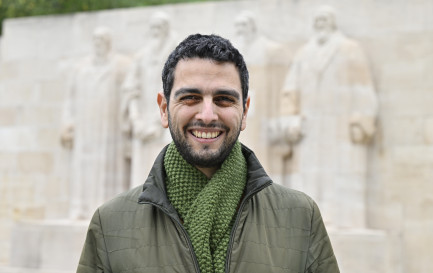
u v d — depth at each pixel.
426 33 8.93
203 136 2.51
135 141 9.82
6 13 14.35
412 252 8.69
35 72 11.44
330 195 8.60
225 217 2.50
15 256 10.18
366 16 9.23
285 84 9.11
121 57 10.55
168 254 2.47
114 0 14.31
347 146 8.66
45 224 9.96
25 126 11.39
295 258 2.54
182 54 2.55
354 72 8.80
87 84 10.36
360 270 8.16
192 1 15.66
